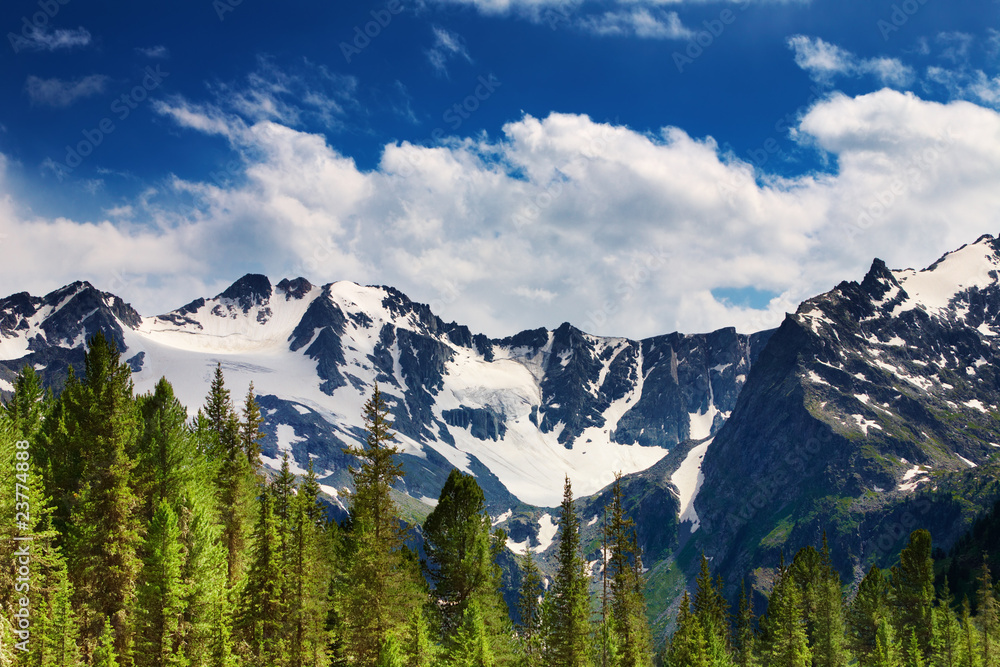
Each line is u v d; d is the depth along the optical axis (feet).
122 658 197.98
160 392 245.24
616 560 313.12
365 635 239.09
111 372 235.20
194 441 248.11
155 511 216.95
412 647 241.96
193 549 208.64
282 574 222.28
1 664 179.83
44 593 193.06
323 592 236.43
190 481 235.81
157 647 196.54
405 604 247.70
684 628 438.40
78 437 223.30
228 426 271.49
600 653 323.78
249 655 215.31
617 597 310.65
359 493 252.01
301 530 228.22
